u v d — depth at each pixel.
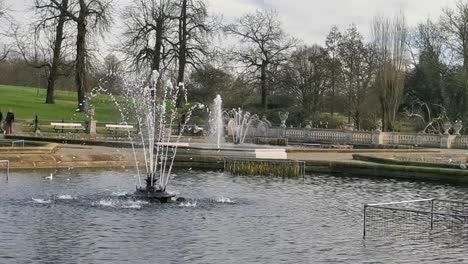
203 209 18.62
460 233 15.85
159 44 64.00
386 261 12.84
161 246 13.66
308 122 67.38
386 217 18.08
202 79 68.31
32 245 13.38
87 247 13.38
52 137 43.84
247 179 27.64
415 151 46.16
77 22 58.97
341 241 14.70
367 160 35.31
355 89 74.06
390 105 67.25
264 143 52.44
